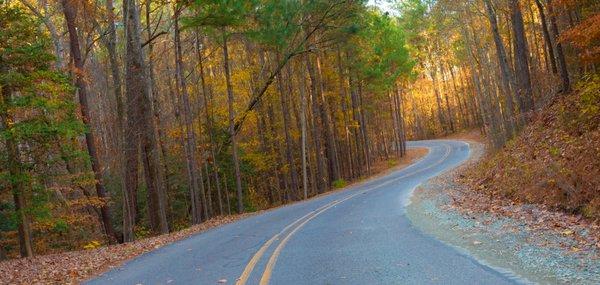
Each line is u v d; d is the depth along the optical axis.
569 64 21.27
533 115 21.72
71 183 18.27
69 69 20.42
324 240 10.84
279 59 35.34
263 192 42.84
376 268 7.49
